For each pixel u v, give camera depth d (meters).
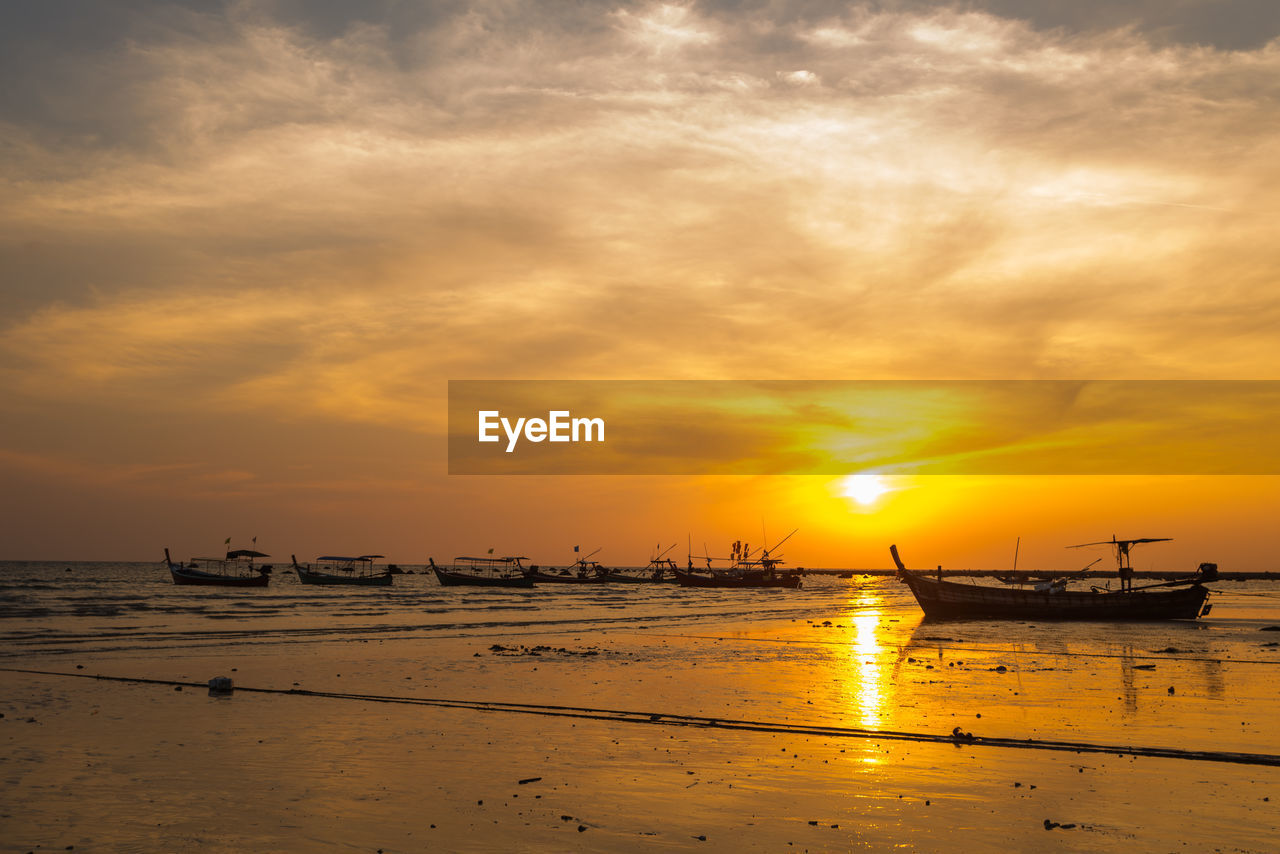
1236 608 91.19
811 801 13.49
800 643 44.50
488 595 138.25
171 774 15.09
